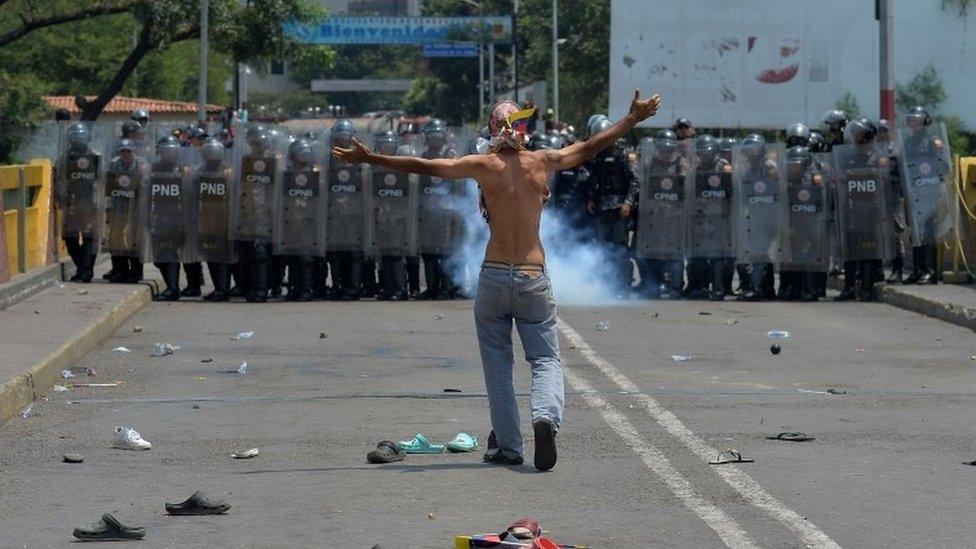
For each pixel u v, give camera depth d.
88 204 57.84
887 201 57.25
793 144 60.47
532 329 26.09
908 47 95.81
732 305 56.31
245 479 25.62
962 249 58.66
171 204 56.75
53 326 43.28
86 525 22.23
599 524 22.16
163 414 32.28
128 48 191.38
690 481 25.14
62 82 188.88
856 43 95.56
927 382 36.72
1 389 31.36
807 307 55.59
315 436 29.66
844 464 26.62
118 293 53.44
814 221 57.50
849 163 57.41
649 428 30.19
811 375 37.88
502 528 21.92
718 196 58.03
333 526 22.16
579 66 183.62
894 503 23.52
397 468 26.44
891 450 27.98
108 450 28.34
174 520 22.62
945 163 57.38
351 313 52.41
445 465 26.72
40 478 25.84
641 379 37.00
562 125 83.88
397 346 43.50
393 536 21.52
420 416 31.91
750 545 20.84
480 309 26.25
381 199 56.75
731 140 59.09
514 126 26.05
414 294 58.66
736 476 25.50
